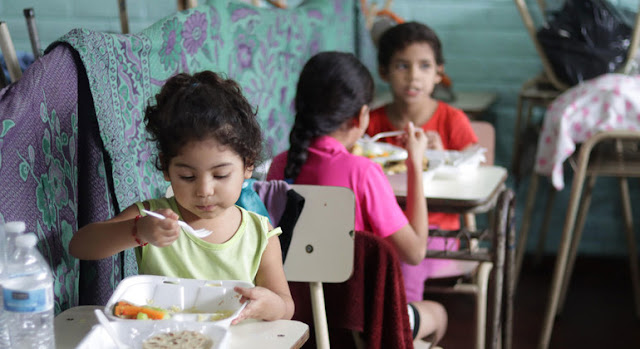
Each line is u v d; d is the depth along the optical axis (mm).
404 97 2453
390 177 1971
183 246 1143
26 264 881
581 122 2414
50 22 3250
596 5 2779
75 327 1034
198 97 1034
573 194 2449
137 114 1529
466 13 3264
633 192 3279
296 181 1674
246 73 2219
